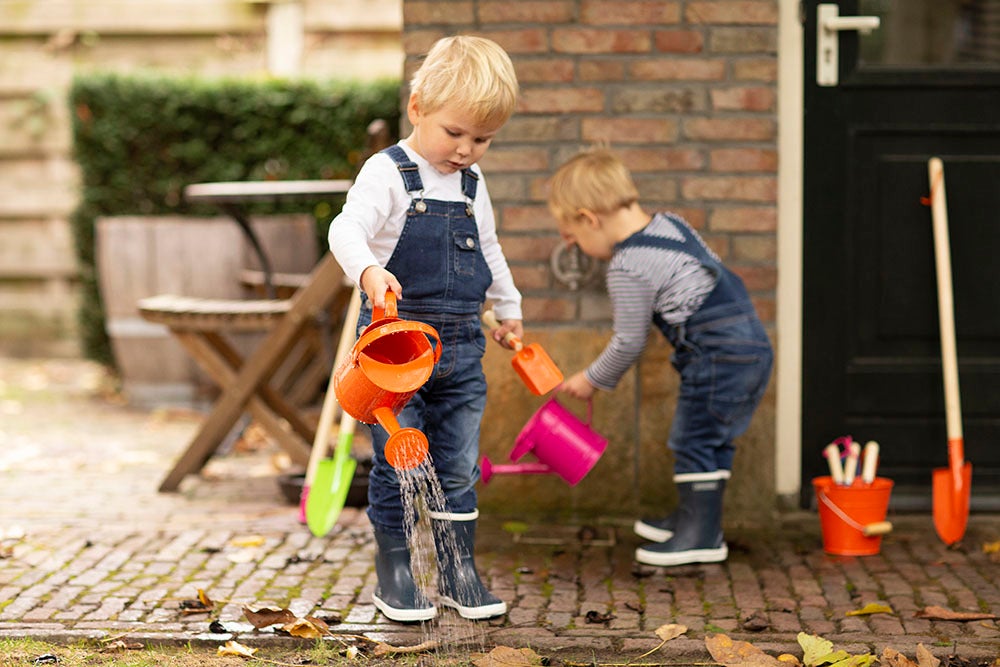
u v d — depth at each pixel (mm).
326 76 5738
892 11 3258
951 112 3271
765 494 3316
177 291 4766
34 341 6031
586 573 2877
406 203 2434
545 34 3213
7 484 3730
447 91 2318
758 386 2938
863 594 2711
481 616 2541
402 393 2244
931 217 3305
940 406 3354
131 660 2348
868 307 3332
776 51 3205
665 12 3201
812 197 3289
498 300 2695
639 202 3256
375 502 2584
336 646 2422
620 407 3312
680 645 2404
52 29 5859
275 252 4773
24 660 2336
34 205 5914
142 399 4941
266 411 3645
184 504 3502
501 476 3350
